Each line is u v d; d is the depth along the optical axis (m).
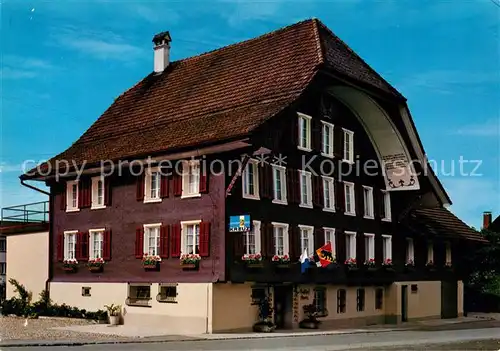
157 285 27.73
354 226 33.53
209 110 30.05
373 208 35.09
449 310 41.78
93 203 30.94
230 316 26.42
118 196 29.89
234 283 26.34
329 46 30.83
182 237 27.23
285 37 31.95
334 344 22.48
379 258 35.38
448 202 36.41
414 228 38.41
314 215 30.72
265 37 33.00
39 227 33.38
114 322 28.45
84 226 31.19
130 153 28.52
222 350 19.69
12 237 34.88
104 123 35.16
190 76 34.44
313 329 29.48
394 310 36.28
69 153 33.25
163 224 27.95
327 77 29.25
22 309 31.80
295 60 29.77
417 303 38.69
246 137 24.45
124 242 29.38
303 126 30.45
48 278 32.38
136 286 28.66
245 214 26.84
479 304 48.53
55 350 19.30
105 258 29.97
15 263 34.53
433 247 40.66
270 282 27.80
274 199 28.39
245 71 31.44
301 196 29.92
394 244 36.91
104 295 29.78
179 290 26.89
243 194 26.81
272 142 26.31
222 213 25.94
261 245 27.47
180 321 26.66
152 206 28.47
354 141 33.97
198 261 26.50
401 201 37.25
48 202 33.00
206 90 31.98
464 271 48.91
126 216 29.45
